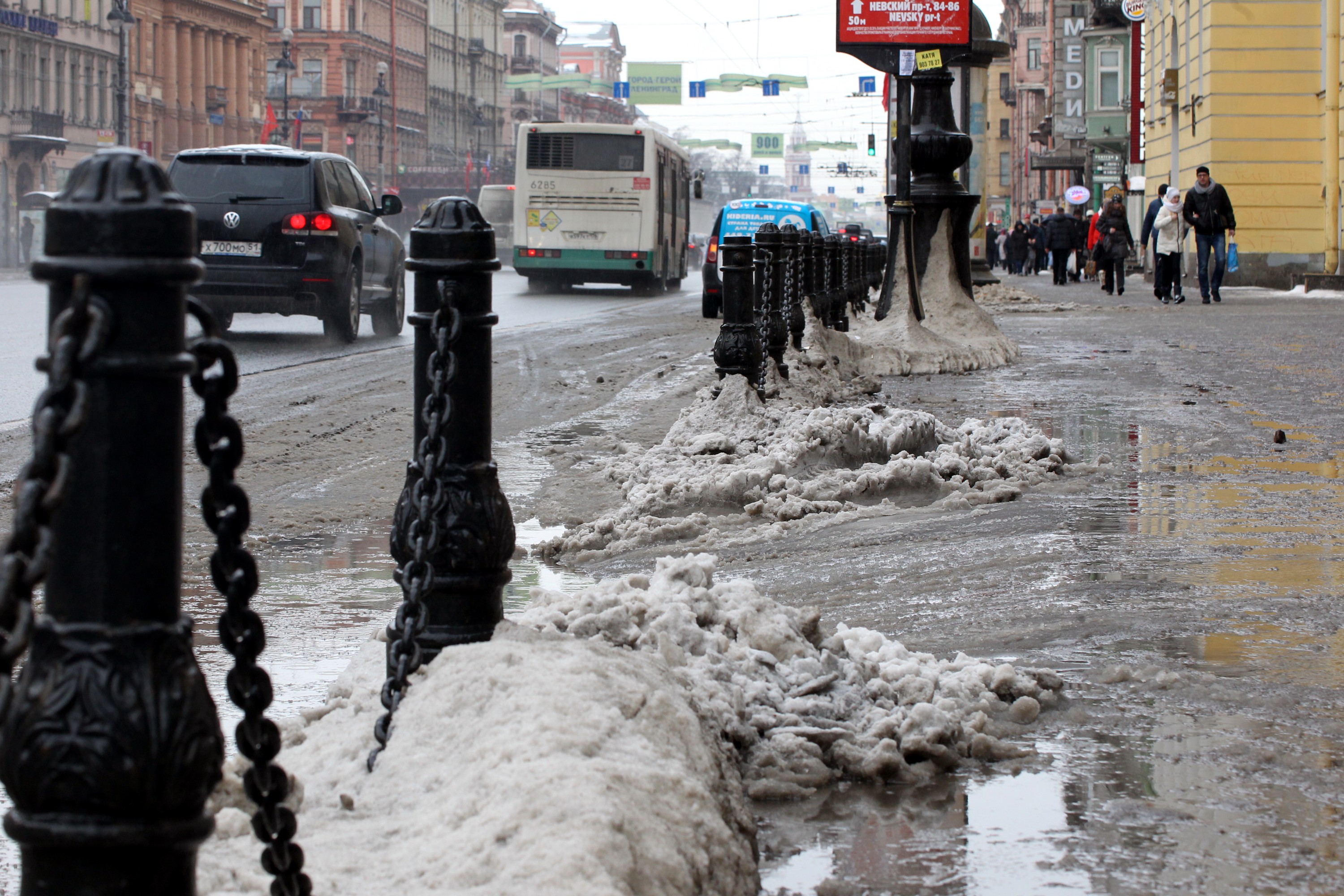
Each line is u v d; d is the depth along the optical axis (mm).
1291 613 4504
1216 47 33062
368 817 2570
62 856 1705
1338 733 3377
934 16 15578
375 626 4637
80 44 71188
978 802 2996
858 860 2697
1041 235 53156
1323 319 21047
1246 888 2551
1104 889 2555
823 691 3432
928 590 4988
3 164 64750
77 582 1719
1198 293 30859
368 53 107875
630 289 39156
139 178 1706
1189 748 3297
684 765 2609
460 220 3176
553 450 8680
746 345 8852
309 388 11805
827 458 7430
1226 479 7379
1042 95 100750
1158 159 41719
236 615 2029
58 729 1683
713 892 2355
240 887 2283
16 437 9086
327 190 16078
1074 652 4109
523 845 2191
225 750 3131
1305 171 32938
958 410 10609
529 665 2775
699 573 3811
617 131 33312
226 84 88875
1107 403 11008
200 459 1974
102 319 1668
